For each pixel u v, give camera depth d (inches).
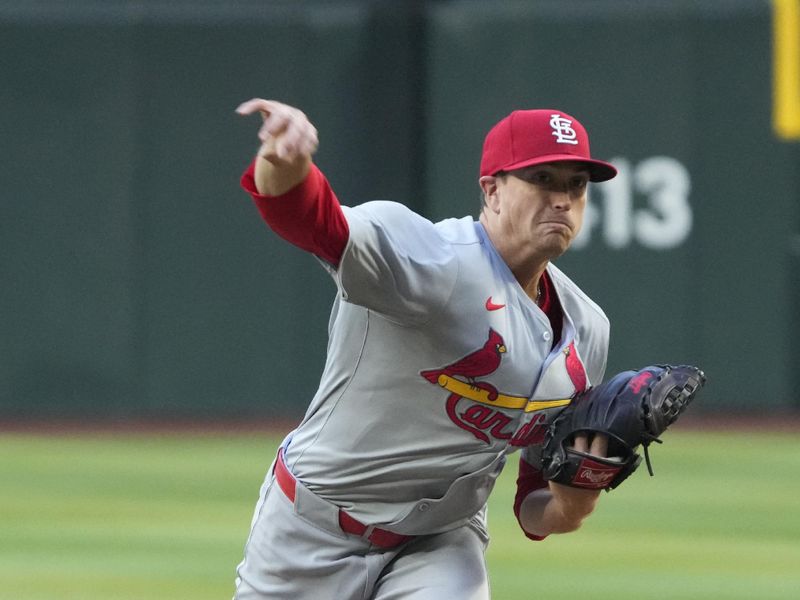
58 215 2320.4
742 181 2321.6
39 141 2324.1
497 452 563.8
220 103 2322.8
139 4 2326.5
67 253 2321.6
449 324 522.3
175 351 2327.8
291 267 2321.6
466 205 2315.5
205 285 2320.4
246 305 2321.6
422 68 2321.6
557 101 2320.4
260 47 2325.3
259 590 582.6
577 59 2319.1
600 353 586.9
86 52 2321.6
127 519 1453.0
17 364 2322.8
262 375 2329.0
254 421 2331.4
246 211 2321.6
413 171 2319.1
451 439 549.0
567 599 1069.8
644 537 1373.0
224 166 2322.8
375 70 2320.4
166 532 1371.8
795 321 2324.1
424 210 2321.6
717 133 2322.8
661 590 1111.6
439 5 2332.7
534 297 562.3
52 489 1669.5
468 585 561.6
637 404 545.3
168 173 2322.8
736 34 2319.1
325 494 564.7
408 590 559.2
